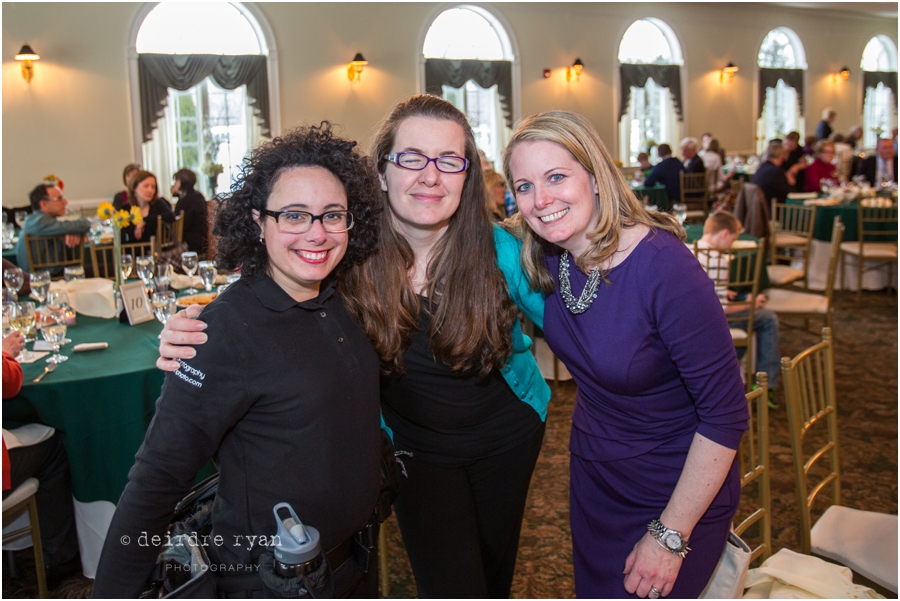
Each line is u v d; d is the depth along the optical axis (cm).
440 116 142
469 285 146
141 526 110
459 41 997
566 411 363
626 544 144
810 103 1362
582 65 1080
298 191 111
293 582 109
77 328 276
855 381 396
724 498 138
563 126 126
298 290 119
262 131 855
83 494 218
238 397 110
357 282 139
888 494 273
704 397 128
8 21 716
